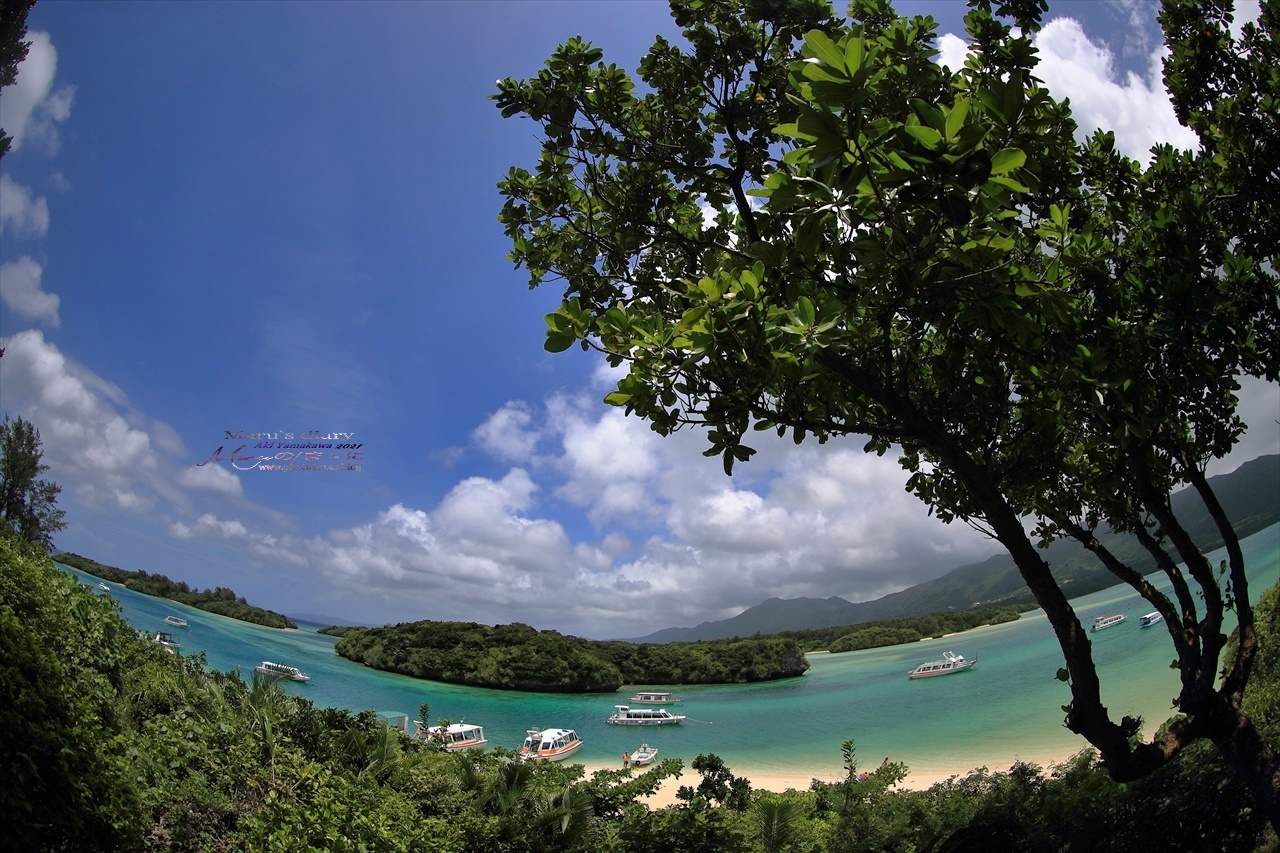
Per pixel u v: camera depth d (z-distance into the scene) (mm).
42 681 6223
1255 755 5695
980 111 4262
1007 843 8375
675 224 8203
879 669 100750
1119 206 7188
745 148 6754
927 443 5773
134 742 8492
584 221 7988
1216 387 6590
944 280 4855
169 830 7613
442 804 12773
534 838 10953
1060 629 5555
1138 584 7547
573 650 89938
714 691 91062
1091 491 8266
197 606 99438
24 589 8320
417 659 82500
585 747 54656
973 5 6445
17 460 29203
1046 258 6398
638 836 10156
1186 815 7371
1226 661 16266
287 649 83312
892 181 3895
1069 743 40969
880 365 6215
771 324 4598
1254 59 7137
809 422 5266
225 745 9742
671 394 4977
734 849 9828
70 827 5945
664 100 7242
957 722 54531
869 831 11852
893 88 5949
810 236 4289
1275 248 6668
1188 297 5688
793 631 160500
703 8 6535
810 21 6309
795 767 45531
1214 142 7316
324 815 7996
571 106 6809
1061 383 5672
